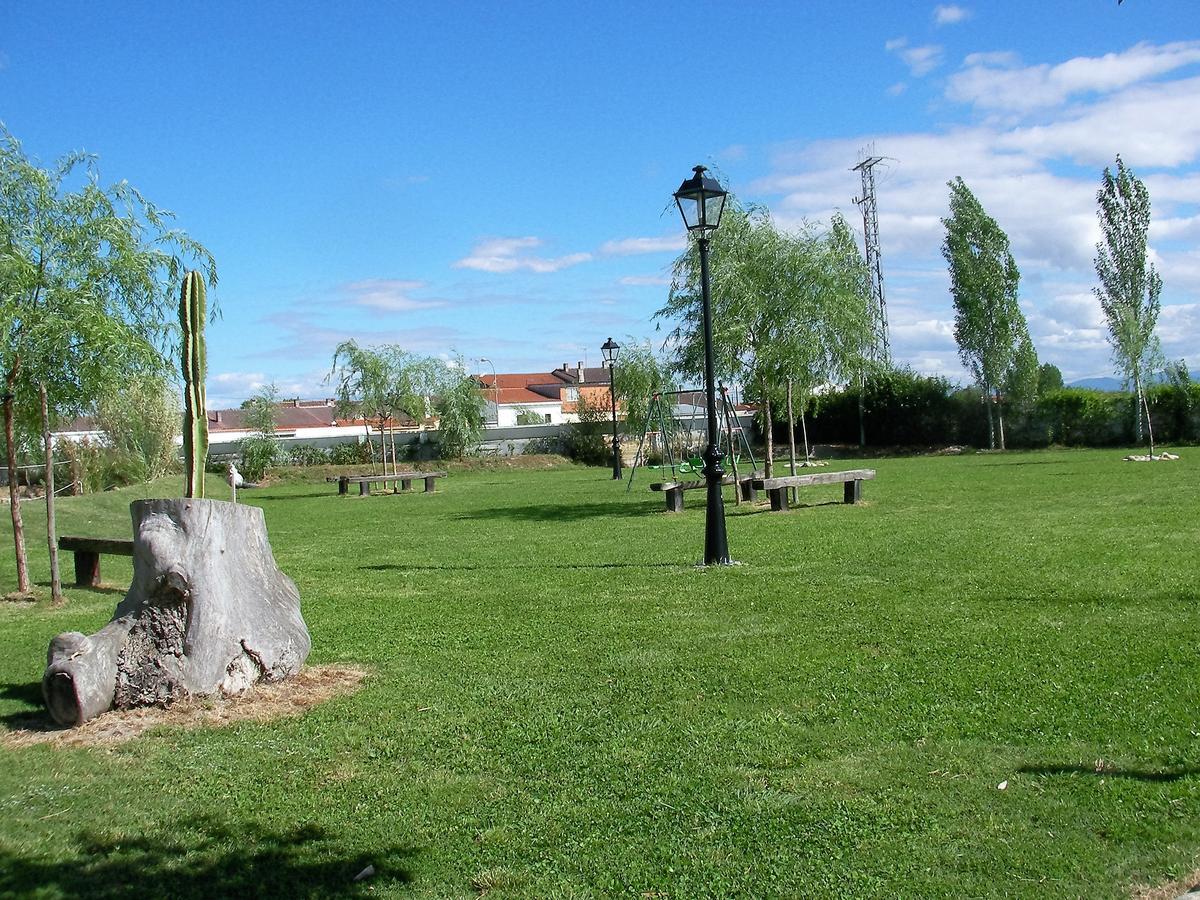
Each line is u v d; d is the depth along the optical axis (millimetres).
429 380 39656
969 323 51188
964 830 4262
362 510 26484
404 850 4402
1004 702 5969
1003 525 15336
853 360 20984
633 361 49656
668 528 17484
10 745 5973
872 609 9008
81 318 10539
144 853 4484
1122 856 3953
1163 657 6805
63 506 23938
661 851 4246
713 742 5555
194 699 6590
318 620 9852
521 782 5117
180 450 36562
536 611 9789
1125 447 46375
